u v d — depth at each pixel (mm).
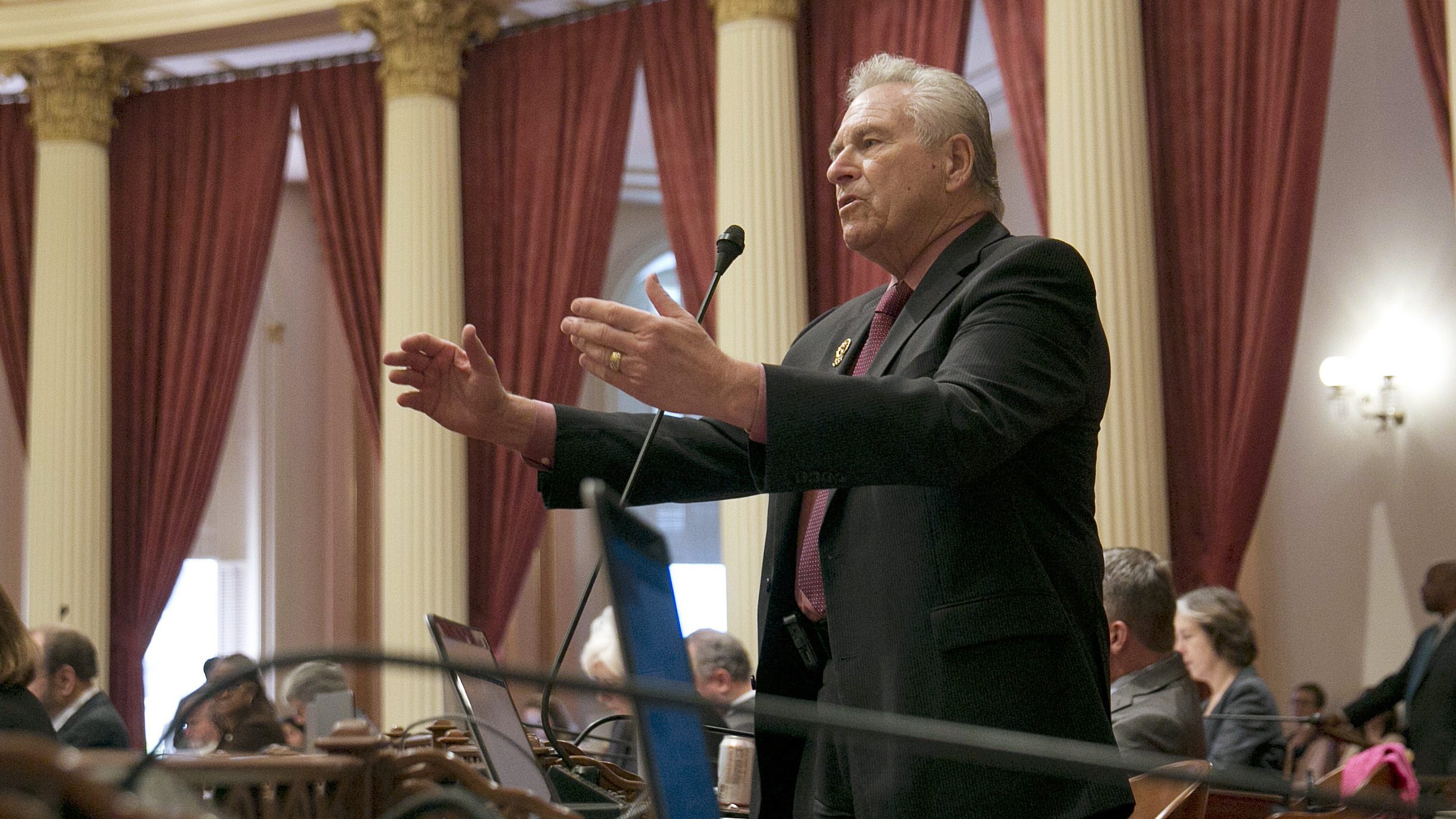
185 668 11453
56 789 583
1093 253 6727
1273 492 8555
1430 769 5082
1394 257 7887
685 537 12258
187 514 9320
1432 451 7629
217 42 9227
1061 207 6859
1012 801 1474
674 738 1278
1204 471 6664
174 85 9688
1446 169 7613
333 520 12039
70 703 4352
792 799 1720
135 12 9172
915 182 1739
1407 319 7797
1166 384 6773
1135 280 6688
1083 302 1611
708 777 1457
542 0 8797
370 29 8859
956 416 1425
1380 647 7840
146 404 9453
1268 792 938
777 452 1388
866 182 1755
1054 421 1530
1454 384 7547
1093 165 6777
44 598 8953
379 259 9125
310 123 9359
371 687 11672
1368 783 2332
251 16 9000
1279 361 6566
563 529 12148
